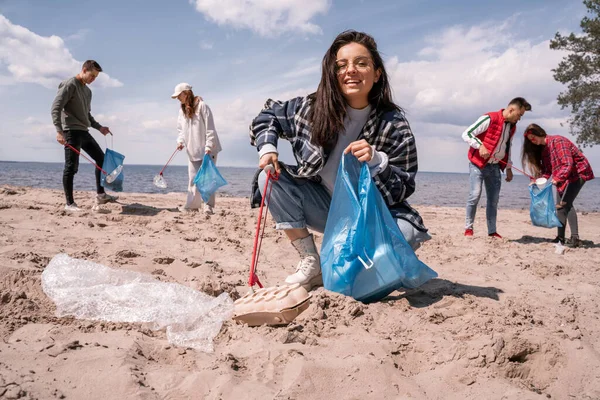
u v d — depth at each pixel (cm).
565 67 1791
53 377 172
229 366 197
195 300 260
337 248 288
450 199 2302
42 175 3806
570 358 242
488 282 393
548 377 234
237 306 253
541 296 352
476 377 215
